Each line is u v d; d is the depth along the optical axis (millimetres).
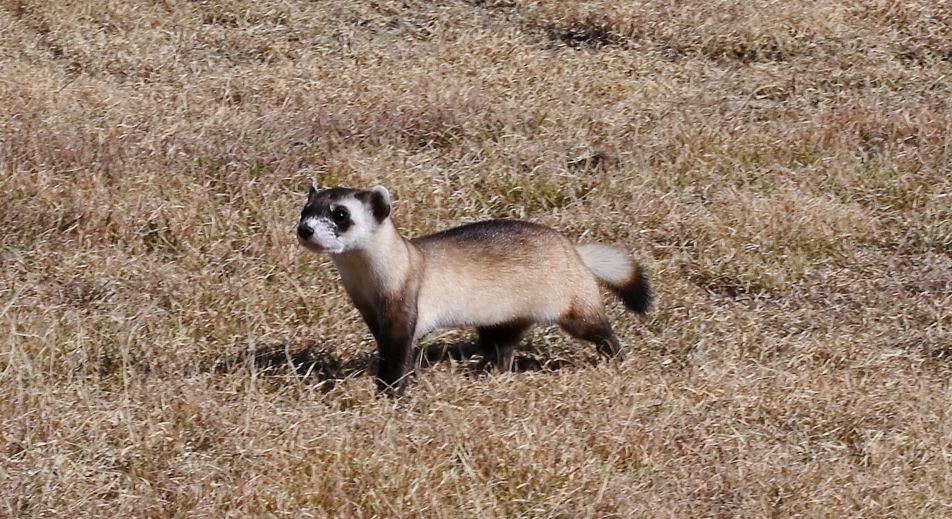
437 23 14789
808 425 7668
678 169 11586
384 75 13281
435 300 8117
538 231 8625
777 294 9969
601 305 8789
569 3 14930
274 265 9781
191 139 11531
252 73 13281
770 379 8125
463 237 8383
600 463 6992
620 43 14516
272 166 11227
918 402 7883
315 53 14125
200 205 10445
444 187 10969
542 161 11492
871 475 7043
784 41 14273
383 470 6727
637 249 10328
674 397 7820
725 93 13328
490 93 12898
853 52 14133
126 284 9414
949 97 13180
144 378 7957
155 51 13812
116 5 14578
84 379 7887
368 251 7734
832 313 9672
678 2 14930
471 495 6582
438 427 7230
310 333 8898
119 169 10930
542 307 8523
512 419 7383
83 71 13430
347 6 15102
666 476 6953
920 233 10742
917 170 11641
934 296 9875
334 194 7730
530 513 6590
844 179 11438
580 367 8594
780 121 12570
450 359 8477
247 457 6930
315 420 7320
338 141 11727
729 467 7023
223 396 7668
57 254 9766
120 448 7000
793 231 10516
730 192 11109
